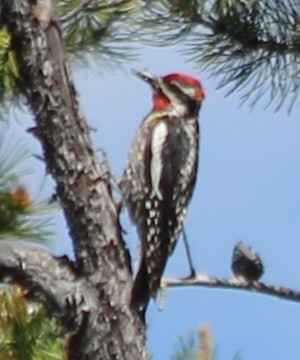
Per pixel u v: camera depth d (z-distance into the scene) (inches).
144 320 335.3
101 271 325.1
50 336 332.5
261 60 418.6
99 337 323.3
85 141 324.8
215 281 362.0
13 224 354.9
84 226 325.7
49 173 327.6
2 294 332.5
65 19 379.6
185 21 419.8
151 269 450.3
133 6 421.7
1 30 361.7
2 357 330.6
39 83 318.3
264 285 366.3
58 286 321.4
